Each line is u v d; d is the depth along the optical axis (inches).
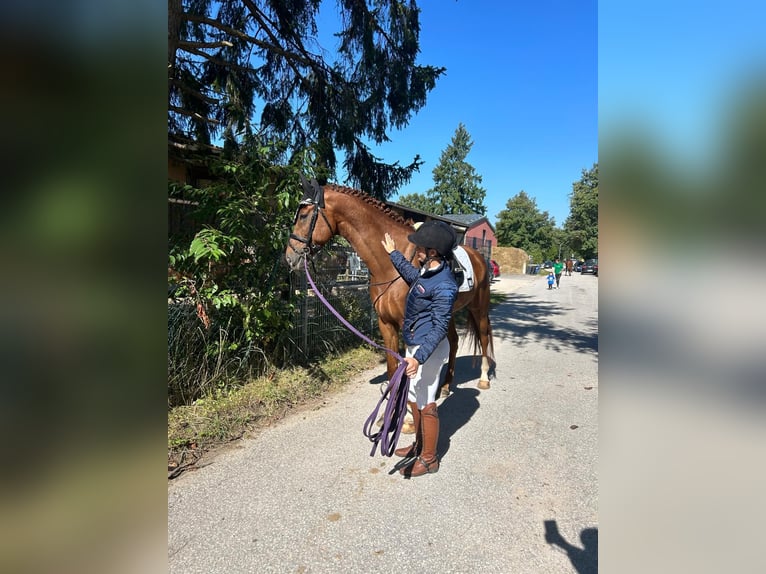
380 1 298.4
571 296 664.4
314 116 327.0
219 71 294.2
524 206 2433.6
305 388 181.8
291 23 290.2
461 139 2421.3
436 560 88.0
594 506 106.4
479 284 186.1
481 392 191.8
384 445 108.6
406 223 156.1
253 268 180.9
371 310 286.7
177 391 156.0
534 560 88.1
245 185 182.9
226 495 109.2
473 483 115.9
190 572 84.0
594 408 171.6
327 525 98.3
